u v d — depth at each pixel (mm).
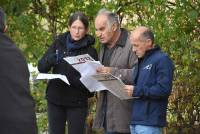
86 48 13227
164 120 12172
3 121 7715
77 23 13031
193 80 18266
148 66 12086
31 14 17453
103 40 12828
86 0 17219
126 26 17594
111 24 12727
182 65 18062
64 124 13445
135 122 12172
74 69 13047
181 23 16938
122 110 12797
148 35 12141
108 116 12930
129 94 12062
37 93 17969
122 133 12938
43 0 17625
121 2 17406
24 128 7785
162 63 11977
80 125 13266
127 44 12852
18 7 16594
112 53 13016
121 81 11898
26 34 17172
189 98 19031
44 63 13258
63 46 13305
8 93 7836
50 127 13406
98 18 12781
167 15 16688
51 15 17734
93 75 12227
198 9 16875
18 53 8109
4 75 7883
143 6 16953
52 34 17719
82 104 13234
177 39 16969
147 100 12016
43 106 18016
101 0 17172
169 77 11938
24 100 7918
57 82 13211
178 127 19500
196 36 17531
